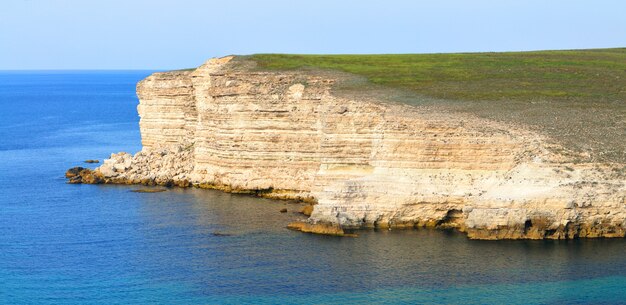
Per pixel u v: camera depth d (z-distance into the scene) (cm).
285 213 7650
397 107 7544
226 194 8625
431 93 8525
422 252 6231
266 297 5406
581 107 8200
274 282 5681
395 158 6962
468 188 6762
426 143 6869
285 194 8338
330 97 7962
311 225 6919
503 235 6494
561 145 6931
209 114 8944
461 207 6775
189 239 6806
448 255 6144
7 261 6347
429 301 5284
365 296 5388
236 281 5725
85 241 6862
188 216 7631
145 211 7900
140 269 6062
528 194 6494
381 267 5922
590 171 6625
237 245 6575
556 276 5681
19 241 6912
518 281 5603
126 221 7512
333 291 5488
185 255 6359
